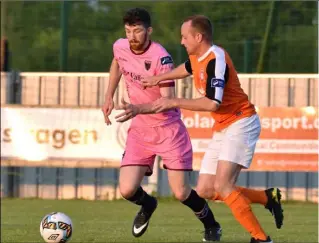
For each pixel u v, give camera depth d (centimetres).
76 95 4944
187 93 4816
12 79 4972
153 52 2502
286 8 4866
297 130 4519
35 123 4744
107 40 5041
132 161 2570
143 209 2666
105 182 4922
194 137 4556
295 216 3941
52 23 5194
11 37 5372
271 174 4778
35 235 3017
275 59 4869
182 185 2589
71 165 4712
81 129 4709
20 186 4991
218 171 2327
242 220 2333
